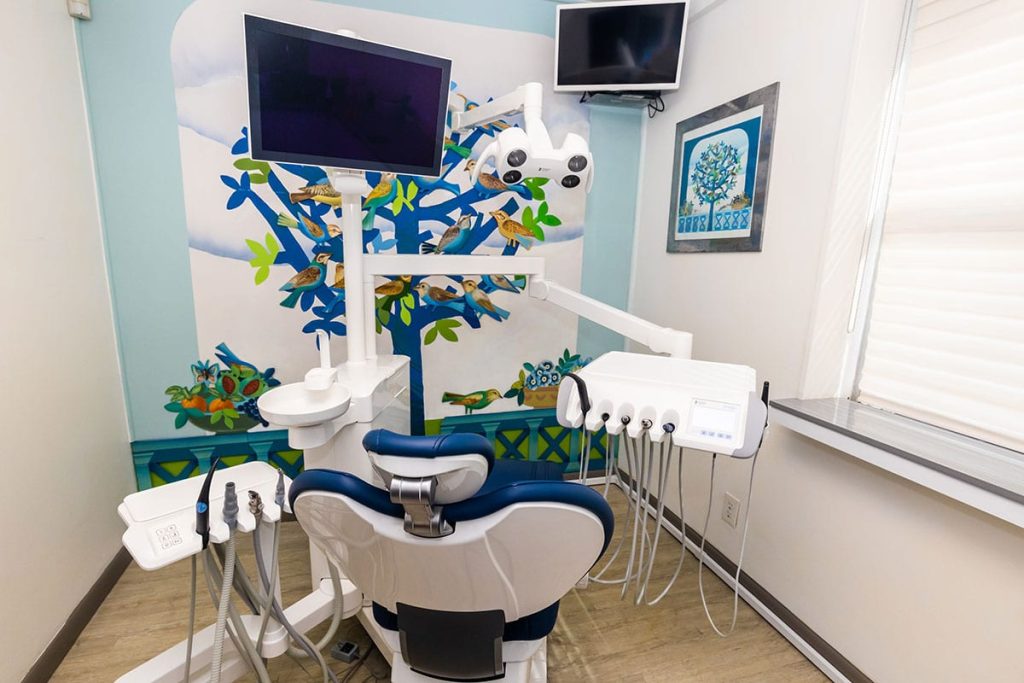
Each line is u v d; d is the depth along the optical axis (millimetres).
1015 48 1100
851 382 1538
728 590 1817
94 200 1710
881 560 1304
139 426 1917
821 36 1426
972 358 1209
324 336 1270
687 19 1947
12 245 1318
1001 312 1146
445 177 2086
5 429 1272
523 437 2443
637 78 1989
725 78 1807
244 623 1168
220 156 1815
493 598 848
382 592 913
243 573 1108
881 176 1409
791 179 1549
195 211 1826
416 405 2248
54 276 1491
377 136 1261
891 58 1343
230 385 1981
